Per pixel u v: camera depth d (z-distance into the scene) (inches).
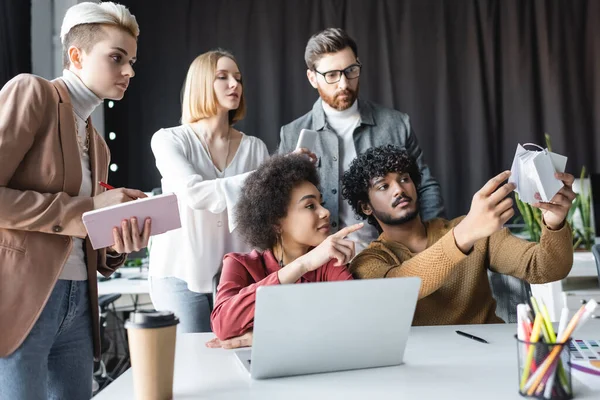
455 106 176.6
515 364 43.7
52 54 151.5
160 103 176.6
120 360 151.7
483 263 65.6
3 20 132.6
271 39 177.2
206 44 177.5
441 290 64.2
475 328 55.7
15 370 52.7
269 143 177.0
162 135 80.8
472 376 41.2
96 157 62.9
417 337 52.6
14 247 53.1
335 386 40.0
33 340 53.6
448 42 176.2
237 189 73.4
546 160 52.2
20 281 52.9
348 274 57.8
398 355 44.1
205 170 81.3
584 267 109.0
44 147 55.5
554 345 35.8
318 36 90.5
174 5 177.2
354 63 89.7
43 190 55.5
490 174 175.6
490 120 176.6
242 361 45.6
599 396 36.4
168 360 37.6
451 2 176.6
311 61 91.5
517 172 53.9
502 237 65.7
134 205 50.5
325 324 41.2
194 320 81.1
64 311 57.7
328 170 91.6
